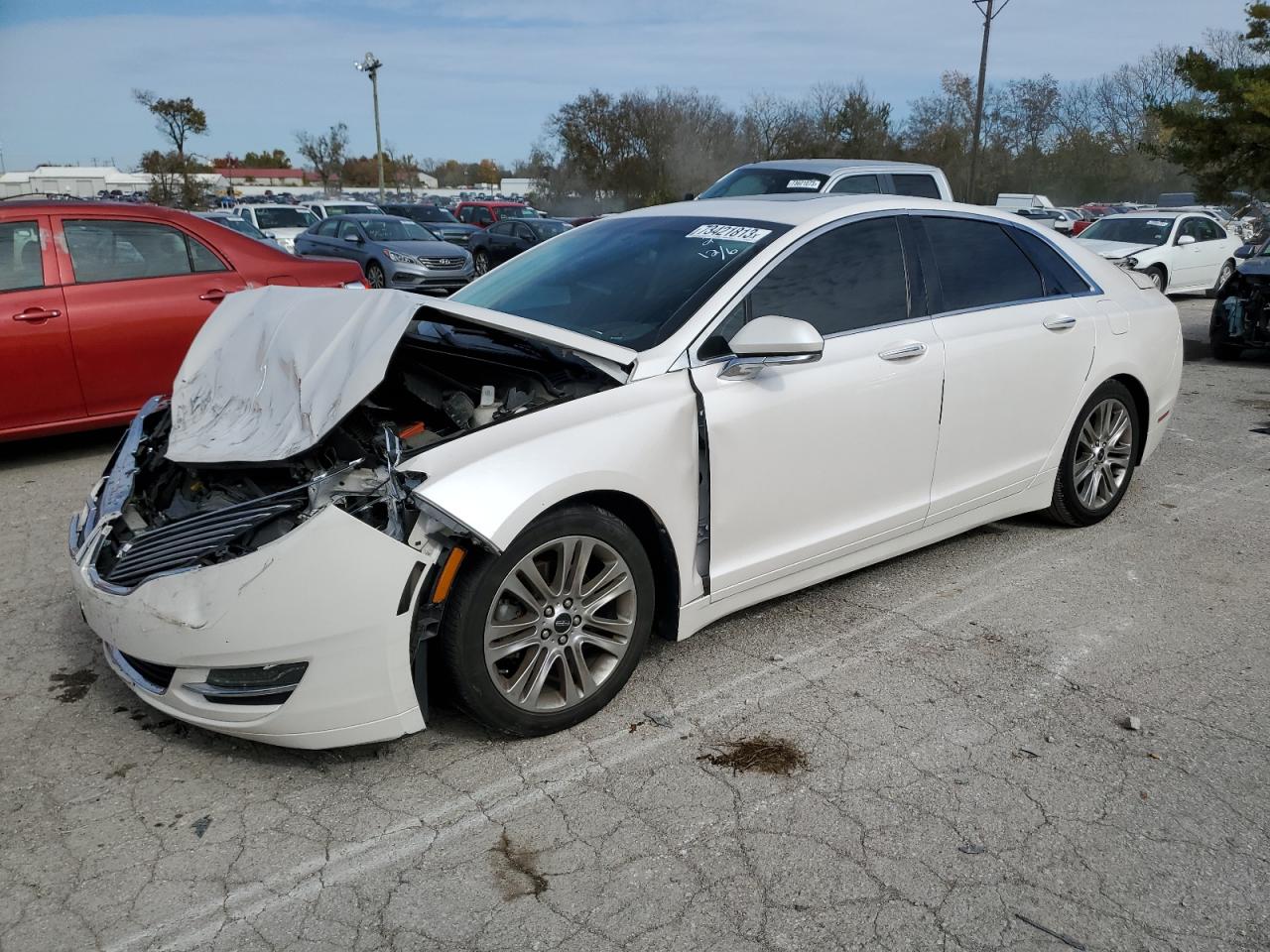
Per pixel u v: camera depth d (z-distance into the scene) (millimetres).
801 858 2516
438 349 3516
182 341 6152
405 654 2717
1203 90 15414
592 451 2936
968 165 50250
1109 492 4965
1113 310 4734
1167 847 2570
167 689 2760
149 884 2414
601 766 2910
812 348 3076
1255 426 7203
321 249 19062
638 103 46969
